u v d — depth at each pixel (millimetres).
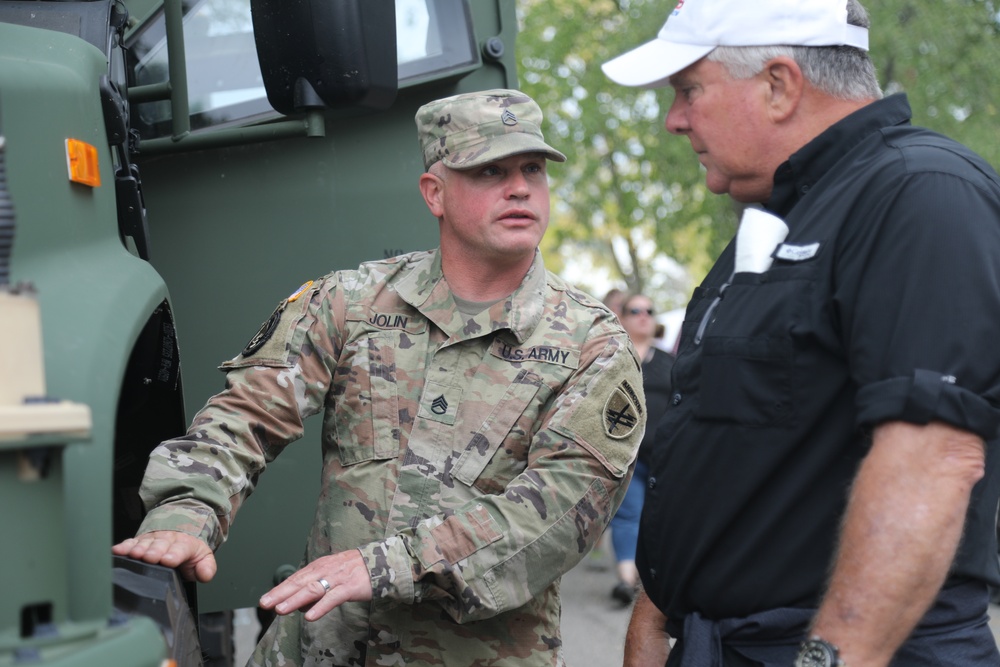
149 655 1290
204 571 1894
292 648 2268
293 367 2201
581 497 2084
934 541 1627
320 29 2279
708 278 2125
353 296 2273
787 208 1991
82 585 1329
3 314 1219
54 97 1600
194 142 2928
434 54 3236
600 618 5949
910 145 1821
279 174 3082
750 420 1850
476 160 2137
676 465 1983
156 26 3041
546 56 14773
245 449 2135
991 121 11727
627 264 21109
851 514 1693
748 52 1979
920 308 1677
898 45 11430
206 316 3027
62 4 2205
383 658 2162
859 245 1773
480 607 2018
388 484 2178
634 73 2070
